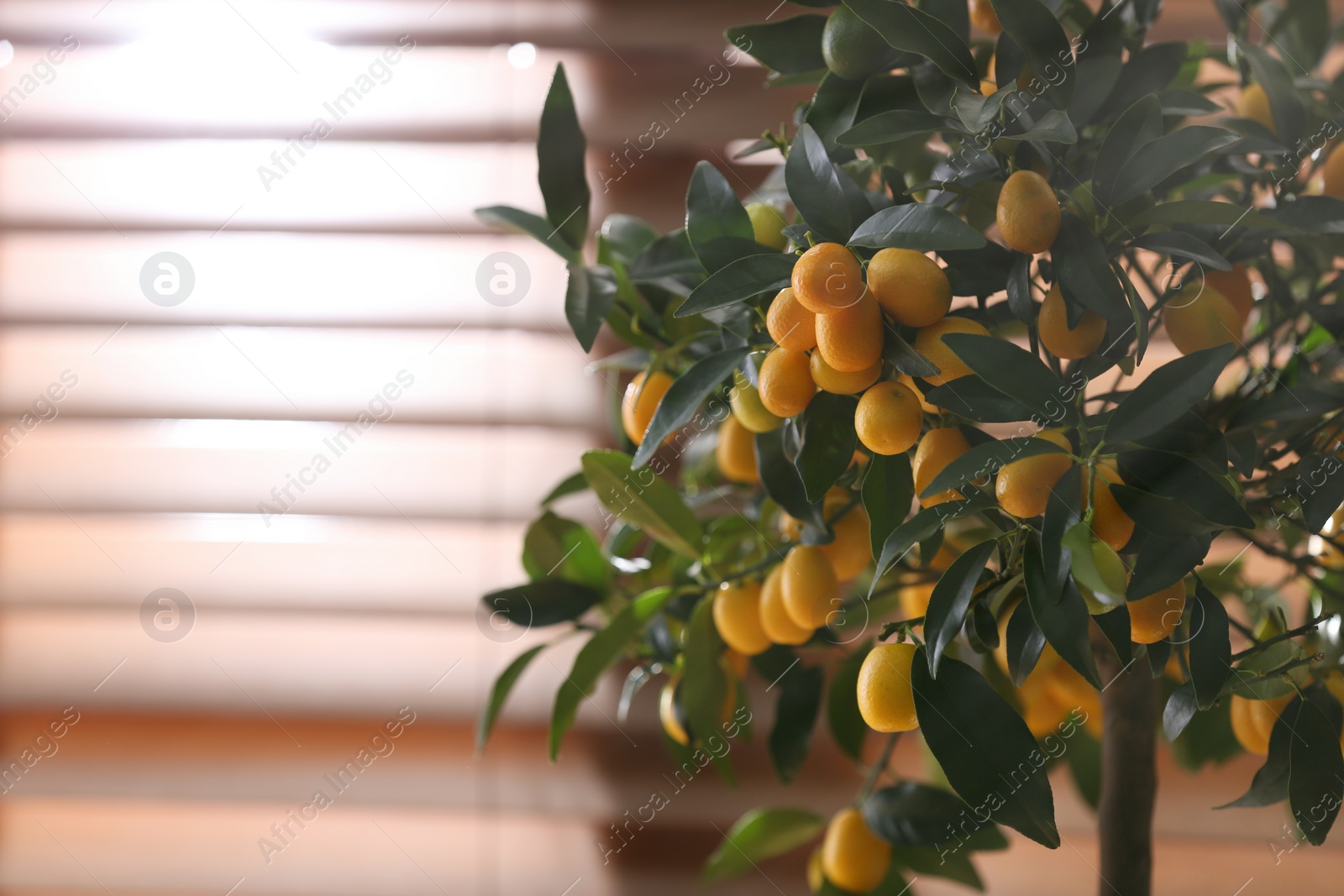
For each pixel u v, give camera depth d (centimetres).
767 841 125
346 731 145
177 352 142
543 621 121
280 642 145
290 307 141
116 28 142
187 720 145
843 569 114
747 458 115
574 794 141
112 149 142
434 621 143
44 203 141
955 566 105
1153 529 101
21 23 142
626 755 142
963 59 106
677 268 114
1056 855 134
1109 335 105
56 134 142
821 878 122
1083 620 102
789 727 122
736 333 110
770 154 138
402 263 142
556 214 117
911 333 104
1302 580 115
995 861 135
